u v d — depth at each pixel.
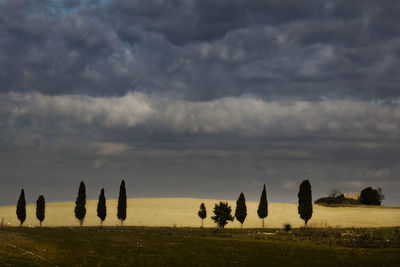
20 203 89.00
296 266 34.94
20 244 47.00
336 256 40.03
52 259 36.88
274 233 65.75
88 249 43.56
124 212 90.44
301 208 81.19
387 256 40.06
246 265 35.12
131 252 41.75
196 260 37.22
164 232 68.81
